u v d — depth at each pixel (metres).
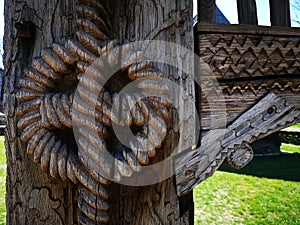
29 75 0.42
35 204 0.44
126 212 0.45
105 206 0.40
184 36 0.47
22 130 0.42
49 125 0.40
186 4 0.47
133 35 0.45
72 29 0.44
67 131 0.42
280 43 0.51
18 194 0.44
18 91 0.42
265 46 0.51
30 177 0.44
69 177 0.40
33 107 0.41
